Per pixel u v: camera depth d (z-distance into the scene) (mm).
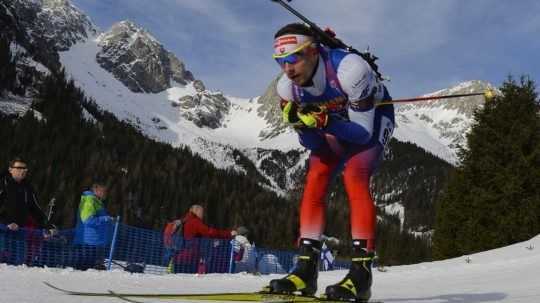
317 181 3271
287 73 3025
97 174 76188
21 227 7121
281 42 2988
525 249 9438
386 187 185750
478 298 3996
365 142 3117
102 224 7730
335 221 70375
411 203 171500
